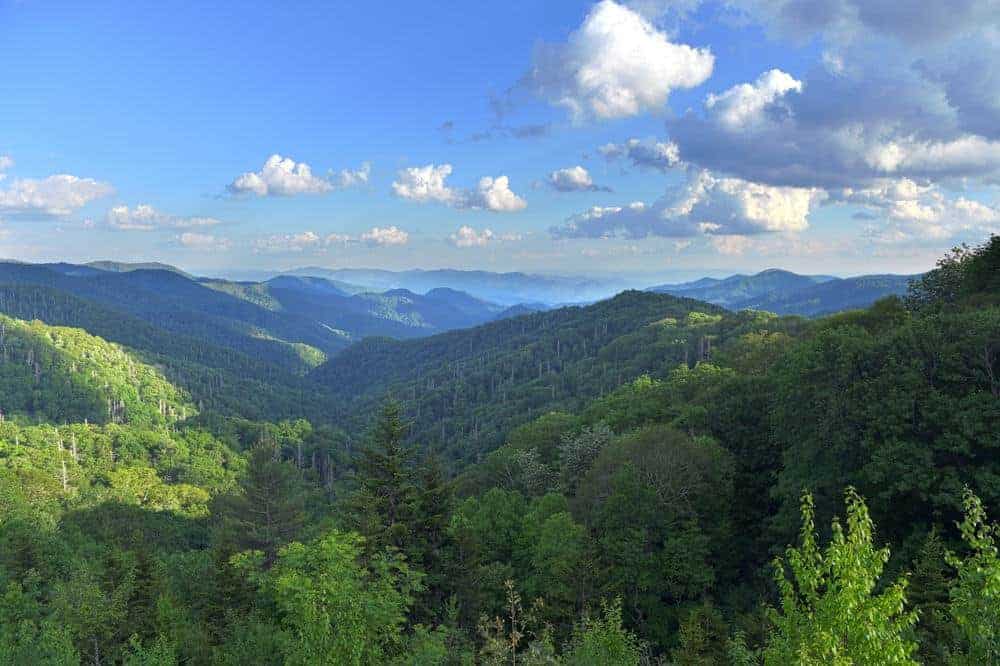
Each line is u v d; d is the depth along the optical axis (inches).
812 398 1201.4
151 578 1517.0
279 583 593.9
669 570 1230.3
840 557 376.5
